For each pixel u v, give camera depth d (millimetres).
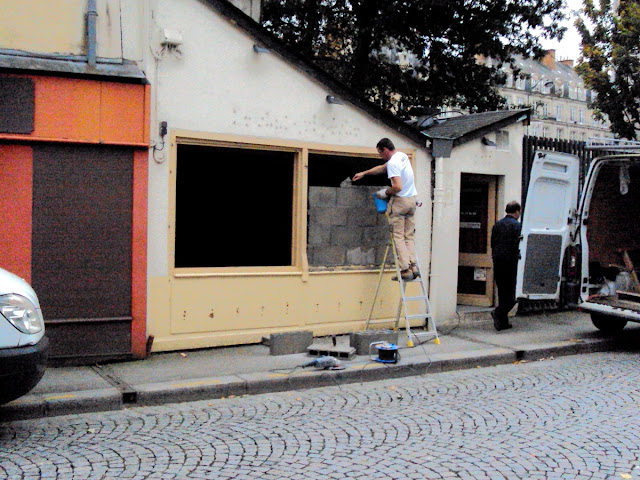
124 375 7047
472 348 8852
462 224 11625
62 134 7277
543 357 8953
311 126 9031
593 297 9922
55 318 7324
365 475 4586
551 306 11828
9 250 7129
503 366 8445
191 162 8875
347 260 9641
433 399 6754
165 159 7988
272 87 8703
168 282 8055
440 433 5582
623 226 11031
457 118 12055
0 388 4859
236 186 9234
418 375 7891
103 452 5023
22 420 5848
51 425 5727
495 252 10016
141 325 7738
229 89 8391
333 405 6500
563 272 10133
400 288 8961
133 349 7707
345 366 7617
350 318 9477
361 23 19312
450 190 10406
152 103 7891
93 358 7492
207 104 8250
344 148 9312
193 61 8141
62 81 7266
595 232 10578
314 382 7246
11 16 7203
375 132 9594
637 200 11141
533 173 9977
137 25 7785
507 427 5777
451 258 10477
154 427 5703
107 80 7461
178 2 8023
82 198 7418
